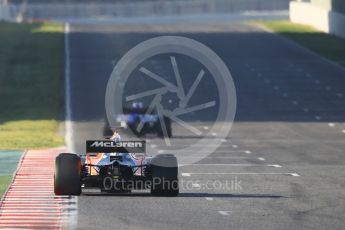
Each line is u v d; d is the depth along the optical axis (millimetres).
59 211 75812
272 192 87312
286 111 171375
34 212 75500
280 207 78125
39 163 110188
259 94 192250
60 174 80750
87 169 82562
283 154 120500
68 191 80875
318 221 71562
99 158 81750
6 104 180500
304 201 81625
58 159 81500
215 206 78375
